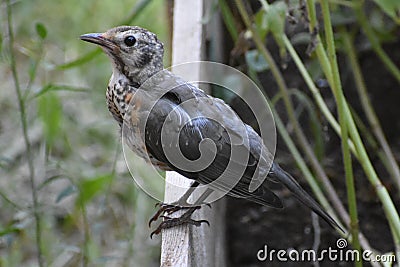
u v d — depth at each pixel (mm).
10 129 12531
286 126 11266
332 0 10430
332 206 10570
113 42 7879
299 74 11484
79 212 11469
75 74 13102
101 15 14641
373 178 8594
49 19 14297
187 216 7535
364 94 10734
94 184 9766
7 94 12938
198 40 9195
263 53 9727
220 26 11180
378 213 10461
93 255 10289
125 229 11492
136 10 10289
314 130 10492
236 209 10750
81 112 12727
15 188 11656
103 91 12750
